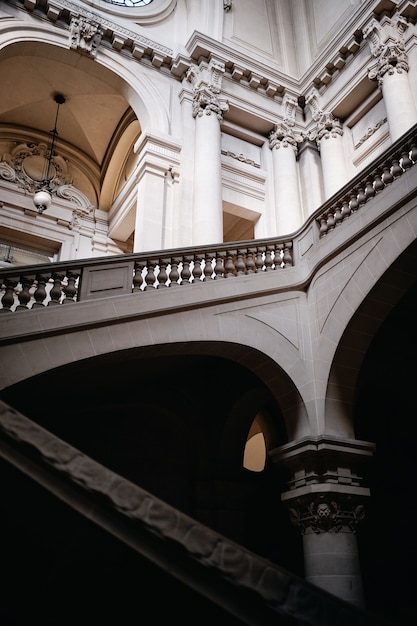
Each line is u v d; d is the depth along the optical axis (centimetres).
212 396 1040
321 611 149
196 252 801
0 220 1515
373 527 1119
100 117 1631
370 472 1162
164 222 1279
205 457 1013
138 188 1339
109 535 160
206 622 162
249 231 1631
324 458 760
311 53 1642
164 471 1012
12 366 612
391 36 1314
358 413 1189
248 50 1590
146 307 711
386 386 954
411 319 934
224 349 773
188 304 744
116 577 175
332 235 825
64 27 1369
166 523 161
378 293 746
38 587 178
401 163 752
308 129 1521
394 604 1041
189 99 1434
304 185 1477
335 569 726
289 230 1378
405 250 701
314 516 754
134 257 748
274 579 154
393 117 1243
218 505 974
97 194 1719
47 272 686
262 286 823
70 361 644
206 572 156
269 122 1502
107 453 981
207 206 1275
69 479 166
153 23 1504
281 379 805
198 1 1581
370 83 1378
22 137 1634
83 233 1627
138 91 1405
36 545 179
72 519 177
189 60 1455
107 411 1005
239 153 1477
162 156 1334
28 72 1450
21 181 1585
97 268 723
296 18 1738
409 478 1121
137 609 172
